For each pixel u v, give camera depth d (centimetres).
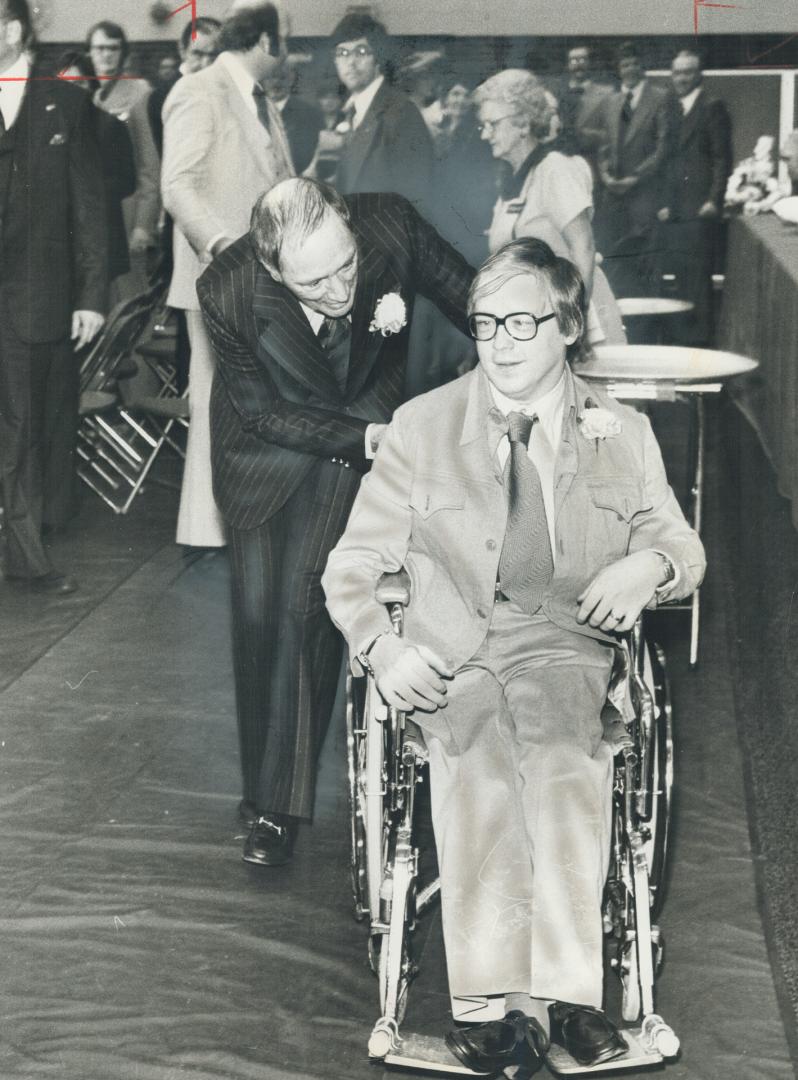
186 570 543
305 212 282
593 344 416
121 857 330
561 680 256
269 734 329
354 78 550
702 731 394
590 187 435
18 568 526
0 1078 246
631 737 254
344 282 289
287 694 325
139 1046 256
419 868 321
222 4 648
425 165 530
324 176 559
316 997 273
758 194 616
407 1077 248
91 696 426
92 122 525
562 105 658
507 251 254
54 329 521
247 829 345
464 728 254
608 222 657
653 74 660
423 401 269
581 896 233
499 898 236
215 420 328
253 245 290
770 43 781
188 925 300
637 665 256
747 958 285
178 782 370
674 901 308
